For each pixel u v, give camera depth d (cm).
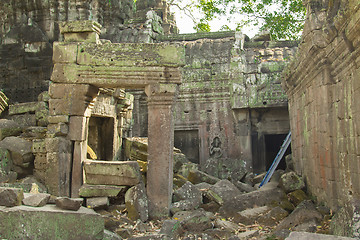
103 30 1739
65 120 853
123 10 1834
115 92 1124
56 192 836
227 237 634
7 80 1611
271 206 800
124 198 834
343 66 624
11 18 1656
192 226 659
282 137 1803
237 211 797
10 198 435
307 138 889
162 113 825
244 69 1562
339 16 564
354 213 436
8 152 865
